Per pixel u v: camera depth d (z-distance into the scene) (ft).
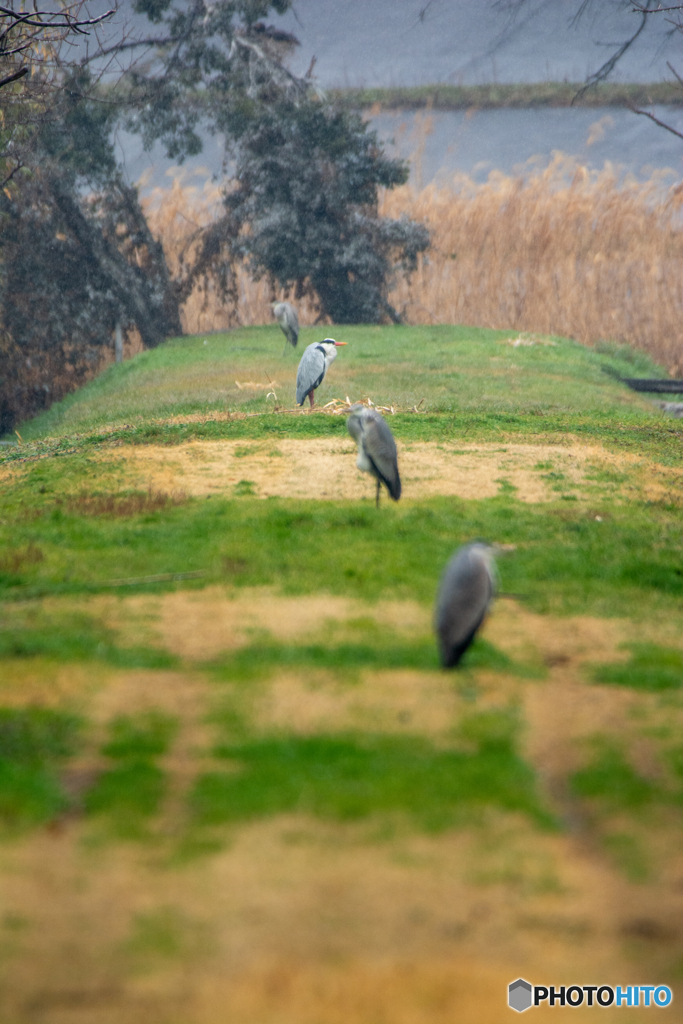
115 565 120.78
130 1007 46.21
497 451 192.44
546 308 496.64
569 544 131.64
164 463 182.19
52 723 74.33
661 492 166.71
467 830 60.23
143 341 488.02
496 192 517.14
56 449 208.44
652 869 56.49
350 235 504.43
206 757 69.51
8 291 438.81
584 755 70.59
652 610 107.34
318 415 222.48
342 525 138.41
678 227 482.69
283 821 61.00
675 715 78.07
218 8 465.88
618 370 391.86
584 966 49.11
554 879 55.52
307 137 497.05
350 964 48.98
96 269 467.52
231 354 381.81
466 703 79.41
